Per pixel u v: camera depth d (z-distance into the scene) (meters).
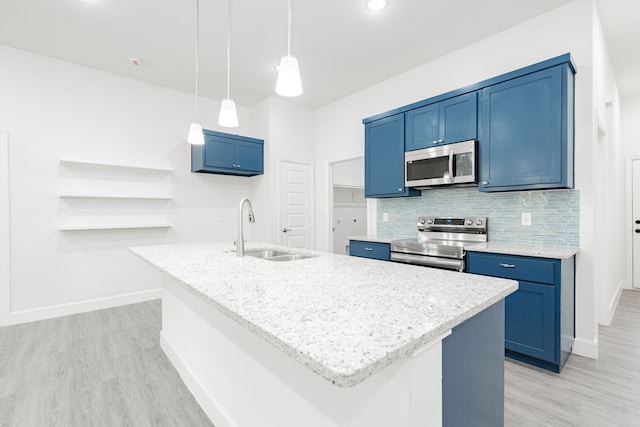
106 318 3.29
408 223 3.62
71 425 1.65
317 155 4.95
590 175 2.40
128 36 2.96
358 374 0.58
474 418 1.07
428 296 1.07
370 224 4.05
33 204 3.25
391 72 3.72
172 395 1.92
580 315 2.43
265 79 3.93
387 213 3.84
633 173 4.48
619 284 4.27
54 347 2.57
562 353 2.13
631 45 3.17
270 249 2.49
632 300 3.92
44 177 3.31
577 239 2.45
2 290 3.07
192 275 1.42
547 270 2.13
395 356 0.66
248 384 1.35
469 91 2.78
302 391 1.04
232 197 4.74
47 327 3.03
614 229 3.75
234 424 1.47
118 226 3.63
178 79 3.90
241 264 1.71
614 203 3.74
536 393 1.90
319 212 4.92
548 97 2.33
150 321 3.20
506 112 2.54
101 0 2.45
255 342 1.29
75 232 3.50
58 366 2.26
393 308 0.94
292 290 1.16
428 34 2.94
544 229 2.63
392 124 3.41
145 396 1.91
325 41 3.05
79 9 2.56
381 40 3.04
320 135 4.91
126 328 3.00
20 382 2.06
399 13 2.63
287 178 4.70
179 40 3.04
